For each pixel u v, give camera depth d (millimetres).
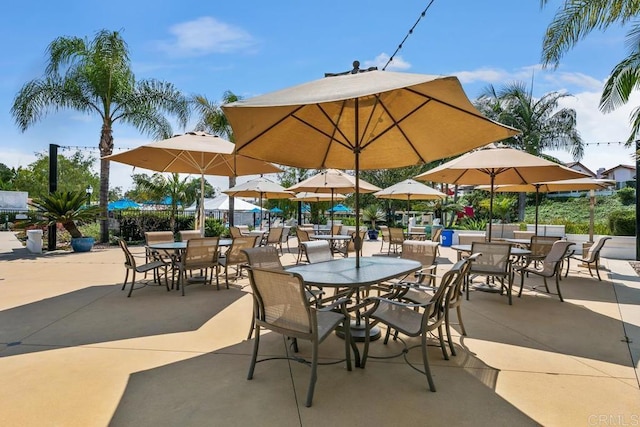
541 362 3264
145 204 18516
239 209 16781
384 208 24031
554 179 6574
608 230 12273
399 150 4820
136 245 13086
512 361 3285
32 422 2326
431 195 11305
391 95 3682
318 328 2828
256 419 2383
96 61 12367
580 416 2441
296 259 9789
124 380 2881
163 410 2477
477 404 2572
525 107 19859
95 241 13656
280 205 22828
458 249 6156
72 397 2627
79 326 4129
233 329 4062
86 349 3479
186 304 5070
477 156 5758
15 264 8500
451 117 3658
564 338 3867
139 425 2312
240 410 2482
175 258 6223
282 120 3838
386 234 10766
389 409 2502
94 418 2379
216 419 2381
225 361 3240
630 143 8234
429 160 4750
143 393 2691
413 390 2760
